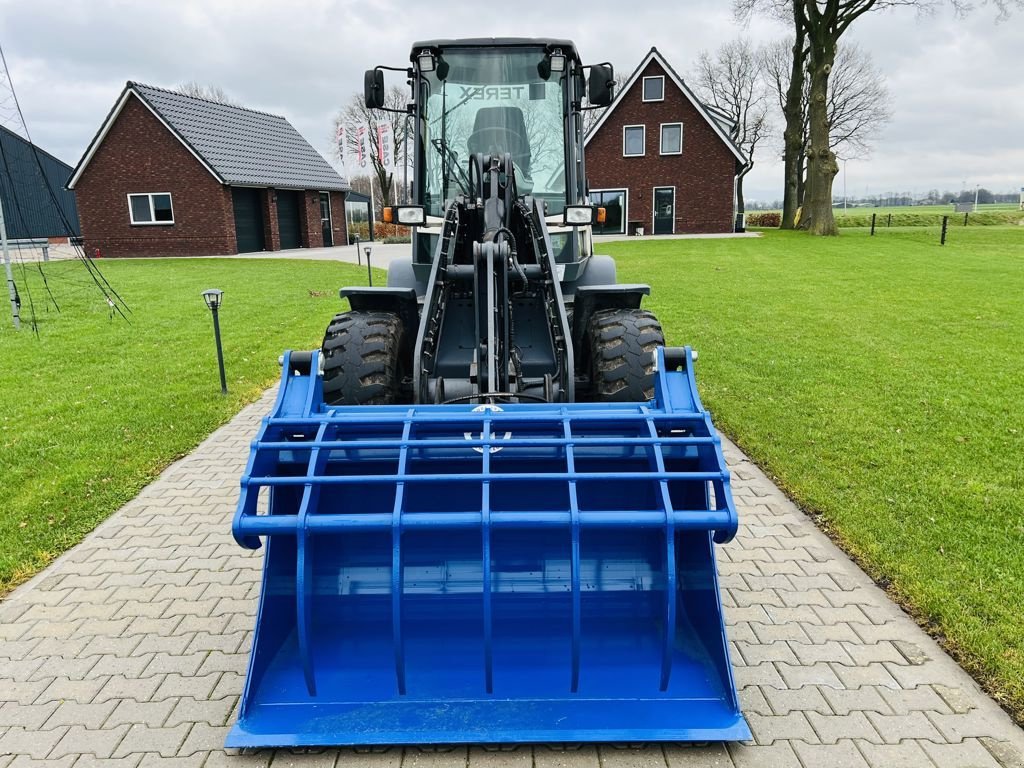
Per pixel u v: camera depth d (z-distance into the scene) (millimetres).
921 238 28531
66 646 3363
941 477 4969
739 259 20906
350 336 4094
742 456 5613
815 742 2688
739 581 3814
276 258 24688
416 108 5074
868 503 4582
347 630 2895
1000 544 4023
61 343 10156
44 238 34625
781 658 3172
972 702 2883
